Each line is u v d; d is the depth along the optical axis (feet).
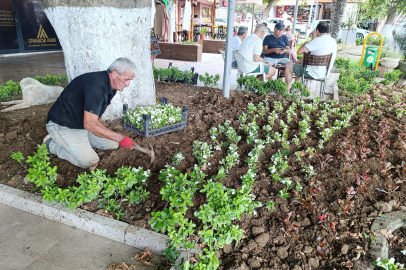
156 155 13.16
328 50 21.61
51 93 19.85
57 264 8.37
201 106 20.03
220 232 8.46
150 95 18.22
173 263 8.08
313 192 10.24
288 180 10.71
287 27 33.94
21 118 17.02
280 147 14.15
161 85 25.27
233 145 13.00
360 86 23.17
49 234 9.53
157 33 43.47
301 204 10.16
